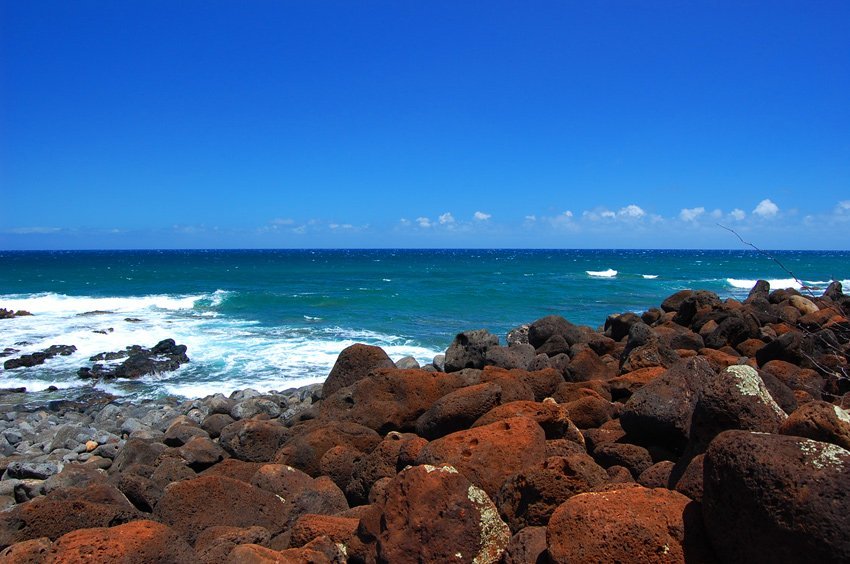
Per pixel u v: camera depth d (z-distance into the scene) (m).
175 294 45.38
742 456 4.09
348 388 10.88
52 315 32.75
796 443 4.06
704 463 4.41
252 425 9.67
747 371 5.82
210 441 9.80
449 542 4.96
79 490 7.10
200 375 20.25
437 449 6.74
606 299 42.03
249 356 22.61
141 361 20.80
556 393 10.27
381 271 79.44
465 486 5.23
